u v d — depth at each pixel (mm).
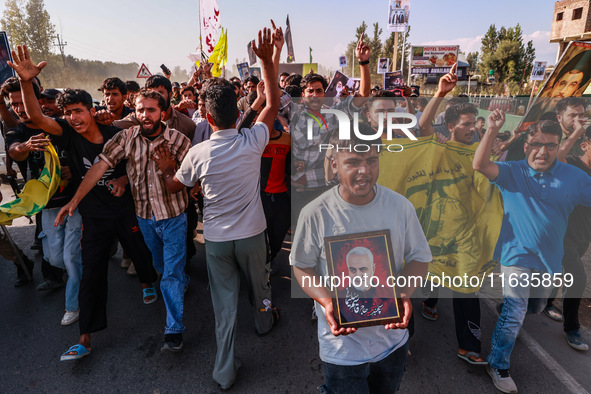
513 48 36031
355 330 1427
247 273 2451
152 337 2852
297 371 2502
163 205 2617
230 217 2242
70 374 2480
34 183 2771
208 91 2125
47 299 3322
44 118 2479
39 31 46219
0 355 2650
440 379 2434
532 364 2559
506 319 2227
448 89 1661
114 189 2580
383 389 1727
